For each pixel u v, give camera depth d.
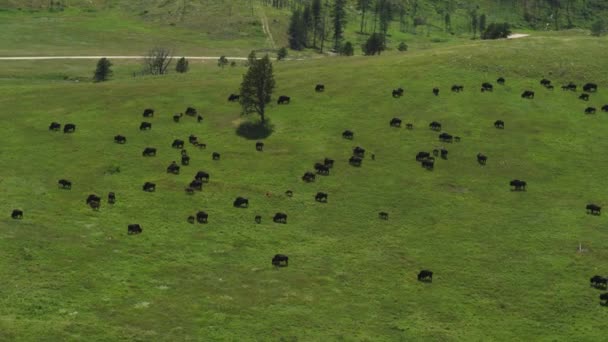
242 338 50.62
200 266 63.38
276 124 102.50
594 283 63.97
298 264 65.62
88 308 52.66
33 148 92.19
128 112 105.88
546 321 57.31
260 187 83.62
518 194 84.50
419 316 57.00
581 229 76.06
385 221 76.75
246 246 68.94
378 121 103.00
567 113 106.25
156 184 82.81
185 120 103.31
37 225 68.75
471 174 89.06
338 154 93.31
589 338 54.47
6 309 50.34
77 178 83.44
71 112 105.88
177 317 52.97
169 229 71.44
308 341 50.97
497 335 54.53
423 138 97.88
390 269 65.75
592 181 88.38
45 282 56.19
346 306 57.81
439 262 67.81
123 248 65.62
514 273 66.00
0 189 78.00
